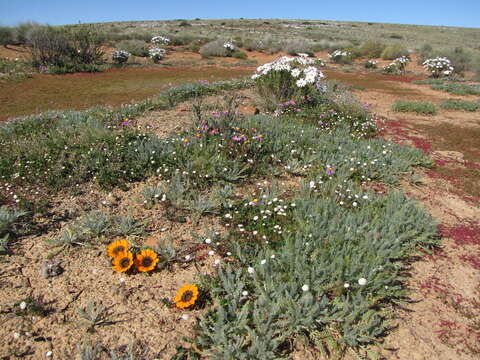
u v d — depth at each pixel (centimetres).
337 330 244
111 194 412
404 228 347
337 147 556
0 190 403
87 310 257
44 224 354
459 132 782
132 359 216
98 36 1880
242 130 548
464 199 466
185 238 343
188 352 228
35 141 512
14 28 2150
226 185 433
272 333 232
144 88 1202
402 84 1608
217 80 1401
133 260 299
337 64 2497
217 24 6844
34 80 1310
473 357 236
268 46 3055
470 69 2377
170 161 468
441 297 287
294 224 347
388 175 492
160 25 6075
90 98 1009
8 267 295
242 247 322
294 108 783
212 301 270
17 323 244
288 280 274
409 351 238
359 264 278
